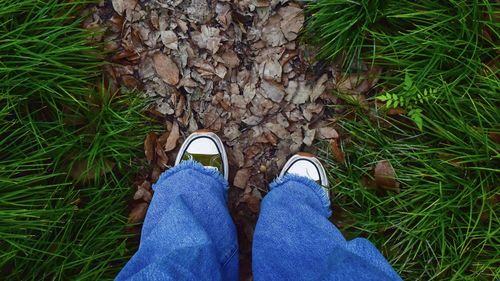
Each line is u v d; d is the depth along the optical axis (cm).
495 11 82
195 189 85
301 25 91
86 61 88
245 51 94
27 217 84
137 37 93
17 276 84
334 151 92
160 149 93
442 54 83
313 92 93
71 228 87
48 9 84
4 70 79
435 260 89
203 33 93
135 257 73
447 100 85
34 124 85
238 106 94
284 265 78
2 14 81
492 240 87
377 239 90
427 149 87
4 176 83
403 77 88
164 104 93
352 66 91
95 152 87
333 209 92
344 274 62
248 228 95
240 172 95
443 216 86
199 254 69
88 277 86
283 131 94
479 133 83
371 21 85
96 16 92
